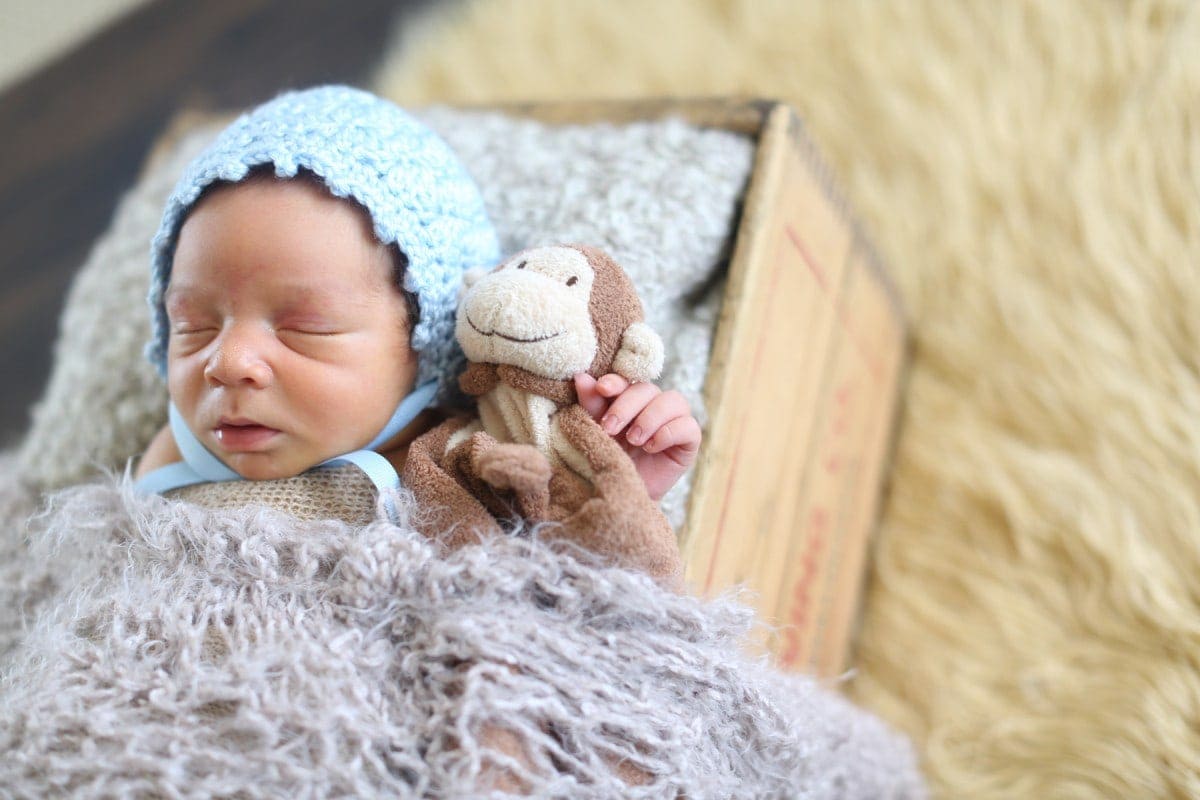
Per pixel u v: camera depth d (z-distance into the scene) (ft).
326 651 1.77
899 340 3.81
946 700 3.41
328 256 2.02
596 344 2.02
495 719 1.74
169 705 1.74
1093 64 3.84
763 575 2.76
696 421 2.19
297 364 2.03
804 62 4.33
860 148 4.14
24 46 5.43
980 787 3.23
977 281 3.86
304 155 2.04
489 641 1.76
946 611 3.55
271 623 1.83
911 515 3.72
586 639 1.85
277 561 1.91
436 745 1.73
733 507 2.50
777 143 2.65
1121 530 3.30
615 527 1.88
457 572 1.82
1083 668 3.26
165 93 5.18
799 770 2.20
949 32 4.11
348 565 1.86
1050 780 3.16
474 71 4.75
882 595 3.66
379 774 1.70
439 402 2.36
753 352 2.53
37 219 4.99
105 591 2.02
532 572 1.84
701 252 2.62
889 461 3.82
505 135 2.98
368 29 5.16
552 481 1.97
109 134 5.14
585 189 2.71
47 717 1.77
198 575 1.94
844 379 3.25
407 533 1.91
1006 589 3.48
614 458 1.95
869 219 4.06
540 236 2.61
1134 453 3.39
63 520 2.21
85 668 1.86
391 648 1.83
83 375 3.00
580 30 4.71
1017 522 3.51
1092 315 3.61
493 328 1.99
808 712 2.31
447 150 2.37
